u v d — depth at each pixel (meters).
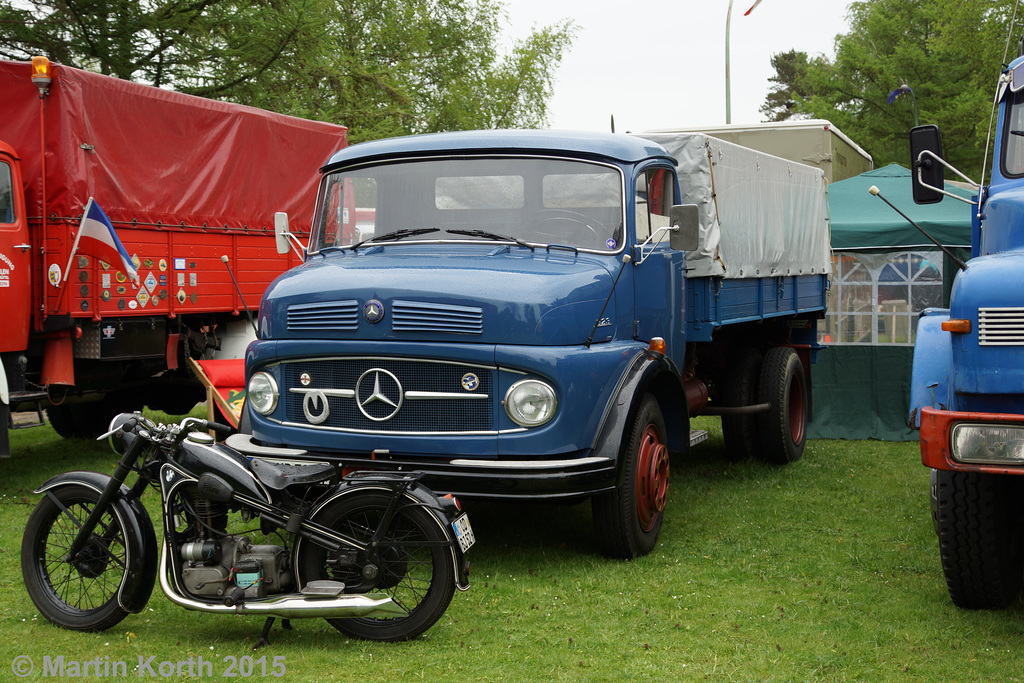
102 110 7.67
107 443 9.84
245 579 4.07
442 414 4.90
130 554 4.17
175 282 8.43
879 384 10.74
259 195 9.41
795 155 13.80
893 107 37.50
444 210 5.70
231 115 8.97
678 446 6.12
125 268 7.21
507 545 5.84
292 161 9.88
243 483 4.12
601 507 5.35
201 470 4.14
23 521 6.45
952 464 3.81
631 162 5.75
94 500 4.28
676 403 6.03
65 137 7.37
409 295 4.85
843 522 6.53
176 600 4.07
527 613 4.59
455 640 4.21
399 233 5.68
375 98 20.44
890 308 10.84
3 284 7.12
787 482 7.94
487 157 5.71
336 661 3.96
